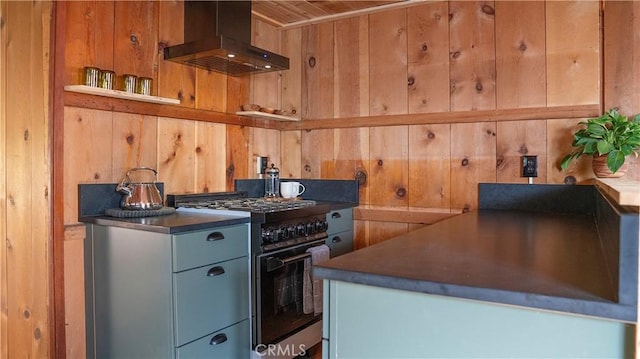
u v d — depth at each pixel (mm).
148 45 2406
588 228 1687
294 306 2383
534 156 2426
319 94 3162
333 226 2756
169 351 1803
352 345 992
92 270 2078
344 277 982
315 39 3174
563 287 836
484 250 1221
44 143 1979
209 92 2766
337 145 3088
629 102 2215
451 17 2682
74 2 2074
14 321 2201
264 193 3152
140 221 1952
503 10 2527
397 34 2865
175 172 2551
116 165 2244
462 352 877
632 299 731
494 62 2553
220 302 1998
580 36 2330
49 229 1970
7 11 2221
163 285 1812
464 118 2631
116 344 2000
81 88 1987
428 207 2756
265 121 3191
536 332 813
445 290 868
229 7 2482
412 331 924
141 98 2213
